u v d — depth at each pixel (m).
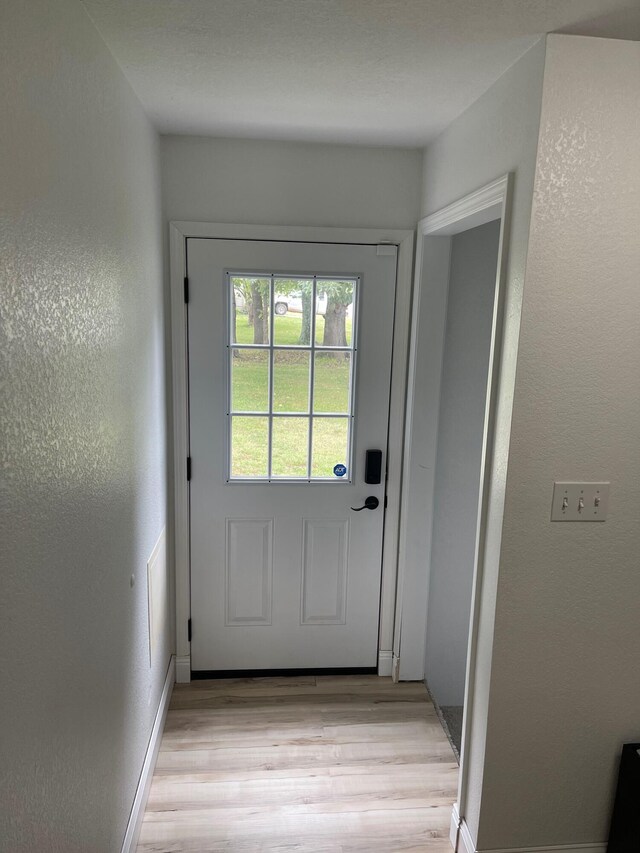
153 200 2.22
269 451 2.67
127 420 1.76
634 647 1.77
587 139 1.49
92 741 1.40
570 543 1.69
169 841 1.94
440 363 2.58
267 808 2.09
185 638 2.76
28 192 1.00
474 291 2.61
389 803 2.13
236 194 2.46
